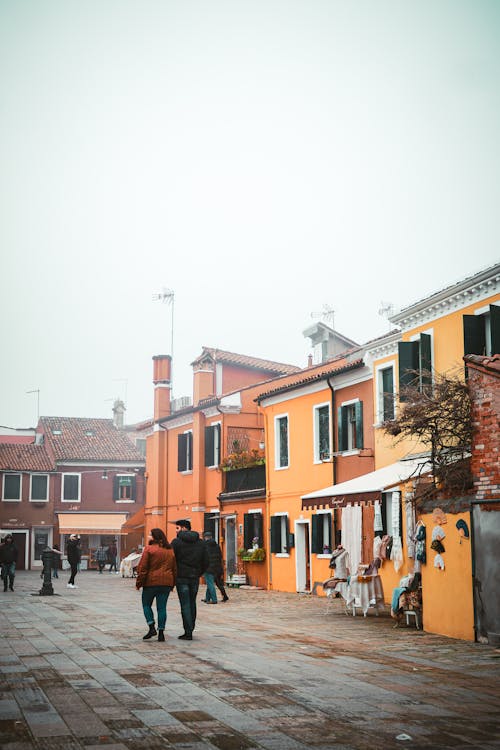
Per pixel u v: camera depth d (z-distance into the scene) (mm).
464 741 6648
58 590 28016
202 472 36750
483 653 11586
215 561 22438
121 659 10766
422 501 14750
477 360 12898
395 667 10297
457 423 15312
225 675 9531
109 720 7273
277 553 29750
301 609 19938
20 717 7387
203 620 16719
